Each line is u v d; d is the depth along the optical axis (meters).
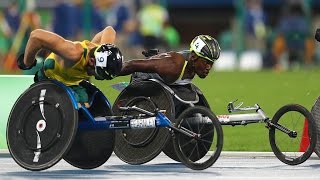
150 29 70.69
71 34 63.50
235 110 23.22
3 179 21.12
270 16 86.25
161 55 22.77
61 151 21.28
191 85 23.22
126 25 75.50
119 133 23.33
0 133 26.62
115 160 25.02
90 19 73.94
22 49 55.66
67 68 21.59
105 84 47.47
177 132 22.06
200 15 87.56
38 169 21.44
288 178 21.36
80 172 22.45
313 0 81.94
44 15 77.94
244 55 80.06
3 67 71.00
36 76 22.33
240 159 25.38
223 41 80.75
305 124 24.22
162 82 22.88
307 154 23.30
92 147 22.86
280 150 23.78
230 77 64.94
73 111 21.23
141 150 23.05
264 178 21.33
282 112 23.31
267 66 79.56
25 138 21.70
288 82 58.41
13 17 67.00
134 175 21.88
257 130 33.28
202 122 22.61
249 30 79.44
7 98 26.73
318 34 23.67
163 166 23.69
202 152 22.81
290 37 75.62
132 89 23.23
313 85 55.28
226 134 32.12
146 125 21.92
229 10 87.19
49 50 21.27
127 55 75.44
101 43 22.59
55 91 21.50
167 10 87.25
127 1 78.94
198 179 21.12
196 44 22.58
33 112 21.67
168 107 22.61
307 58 76.12
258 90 51.91
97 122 22.09
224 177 21.45
